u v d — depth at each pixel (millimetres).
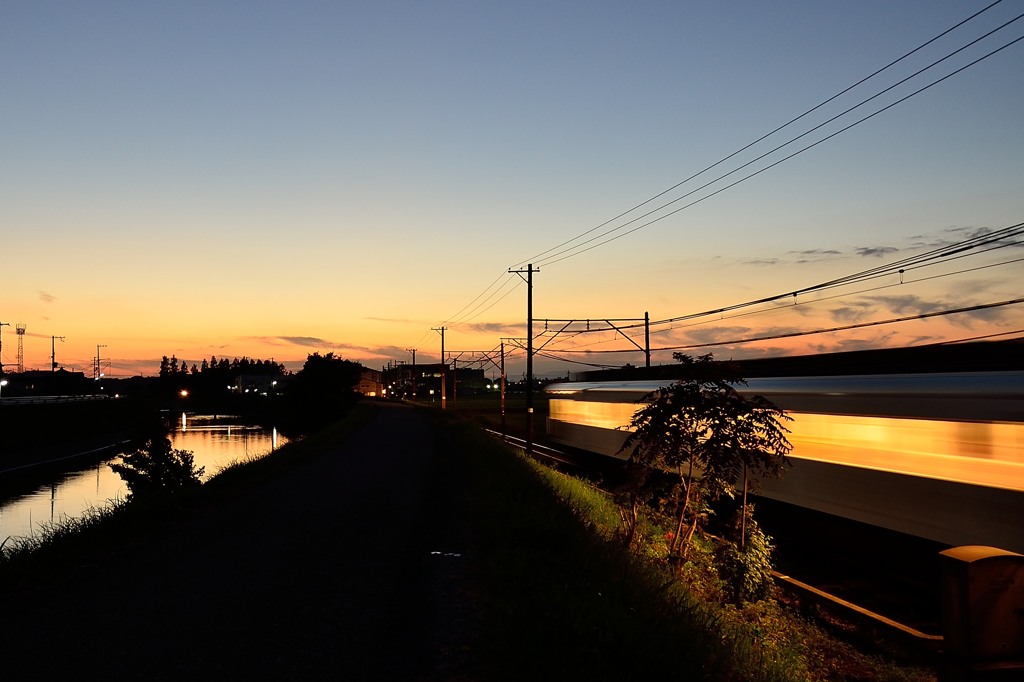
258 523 12781
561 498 14625
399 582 8539
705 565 11141
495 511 12719
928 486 11156
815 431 13984
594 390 26312
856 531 12781
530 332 38062
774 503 15469
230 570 9172
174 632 6672
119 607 7508
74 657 6008
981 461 10211
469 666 5770
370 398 151375
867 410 12562
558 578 7910
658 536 12531
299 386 81562
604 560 9078
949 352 11445
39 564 9141
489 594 7867
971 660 5793
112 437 81062
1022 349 10078
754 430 10141
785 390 14898
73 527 11305
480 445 27375
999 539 9828
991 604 5809
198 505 15016
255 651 6172
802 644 9180
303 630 6738
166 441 41406
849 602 11195
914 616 10469
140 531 11938
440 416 58250
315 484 18578
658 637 6035
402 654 6082
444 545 10711
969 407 10445
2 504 38906
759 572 10039
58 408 72312
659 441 10281
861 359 13398
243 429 101875
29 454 63250
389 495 16469
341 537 11414
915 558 11477
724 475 10055
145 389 190250
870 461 12445
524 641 5918
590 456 26828
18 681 5480
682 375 10258
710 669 5969
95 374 169625
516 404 102688
